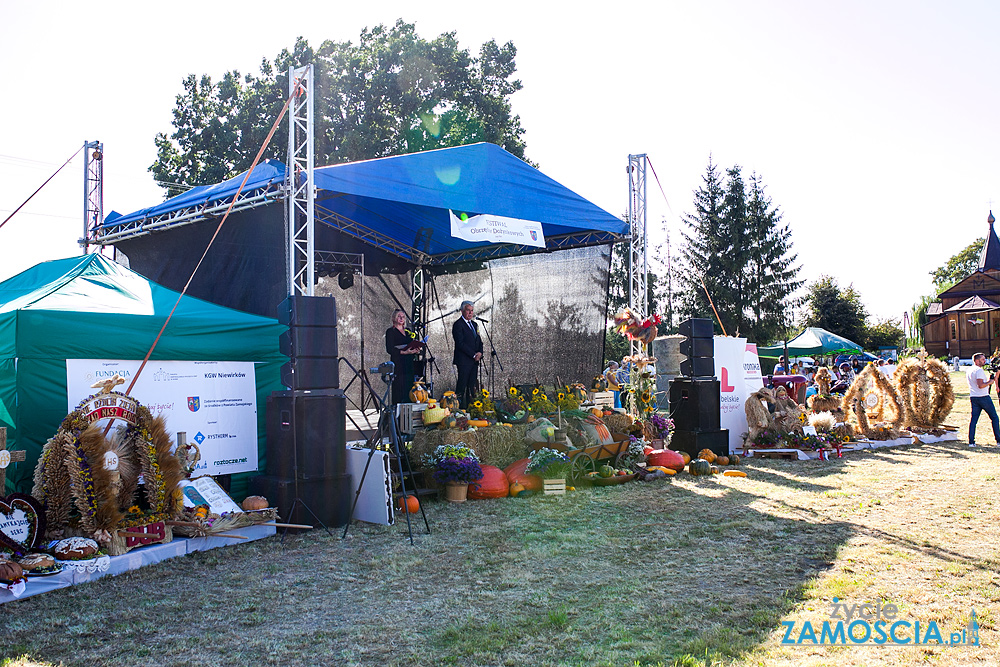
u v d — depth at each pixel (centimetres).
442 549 661
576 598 516
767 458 1234
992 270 7138
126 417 630
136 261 1266
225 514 695
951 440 1397
